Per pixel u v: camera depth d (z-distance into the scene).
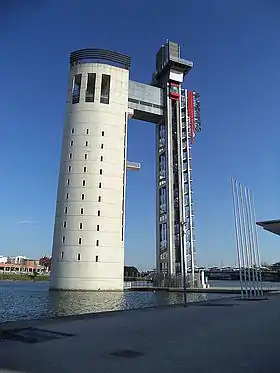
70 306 54.69
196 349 10.64
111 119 94.56
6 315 42.50
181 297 73.00
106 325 15.91
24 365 8.77
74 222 85.94
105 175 89.88
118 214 89.06
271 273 126.88
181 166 105.25
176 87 112.06
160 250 106.00
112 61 100.38
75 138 91.94
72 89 96.50
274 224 29.27
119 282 85.44
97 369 8.41
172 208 101.81
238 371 8.21
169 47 113.19
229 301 33.41
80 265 83.50
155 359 9.38
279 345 11.27
